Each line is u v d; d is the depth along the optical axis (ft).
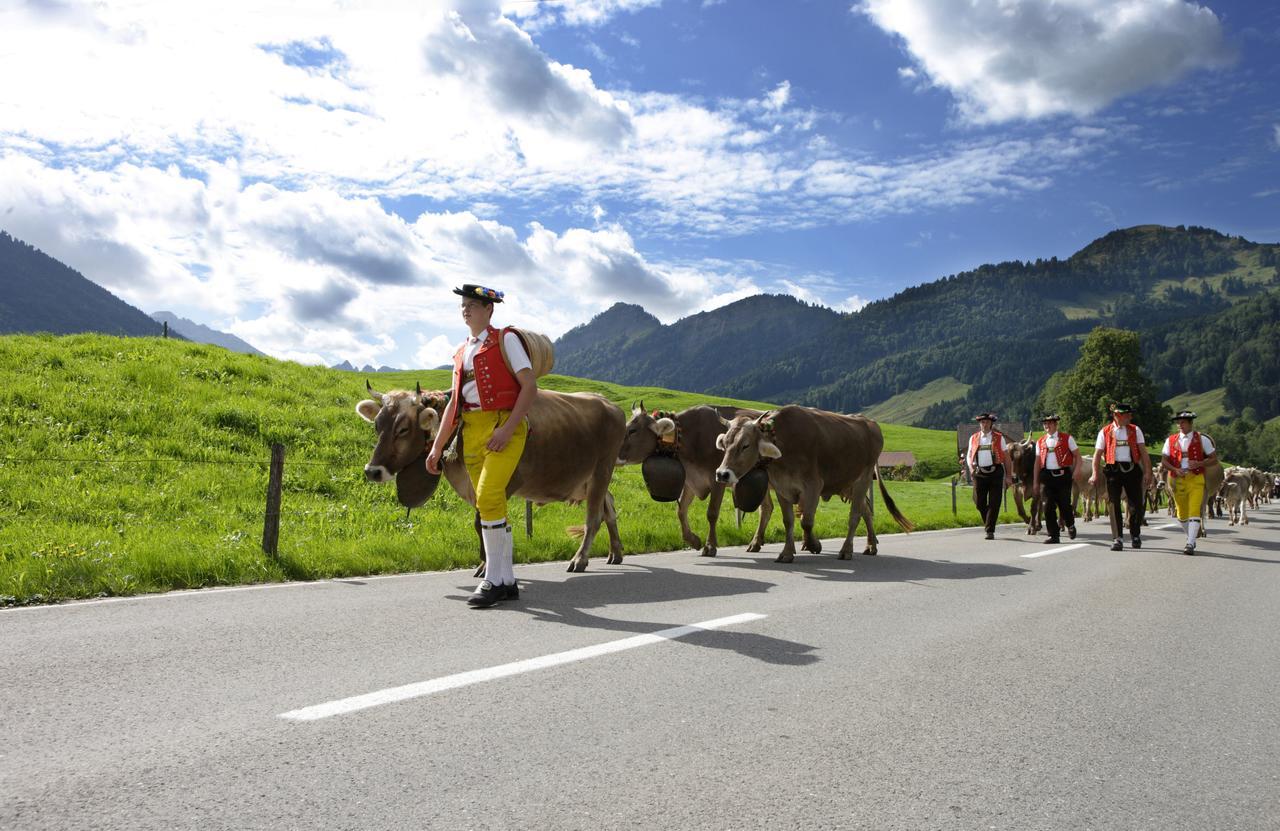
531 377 21.30
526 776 10.07
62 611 19.97
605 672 14.98
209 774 9.84
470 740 11.27
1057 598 25.85
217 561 26.37
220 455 50.65
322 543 32.30
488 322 21.80
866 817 9.25
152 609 20.34
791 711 13.10
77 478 42.09
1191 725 13.29
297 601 21.77
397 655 15.88
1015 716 13.38
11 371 58.18
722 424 36.86
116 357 68.74
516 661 15.53
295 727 11.61
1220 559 40.29
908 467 230.89
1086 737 12.46
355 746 10.91
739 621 20.11
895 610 22.72
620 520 48.55
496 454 21.33
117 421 52.42
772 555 38.65
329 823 8.61
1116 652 18.44
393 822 8.68
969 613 22.66
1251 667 17.48
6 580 22.09
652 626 19.13
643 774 10.26
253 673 14.43
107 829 8.34
